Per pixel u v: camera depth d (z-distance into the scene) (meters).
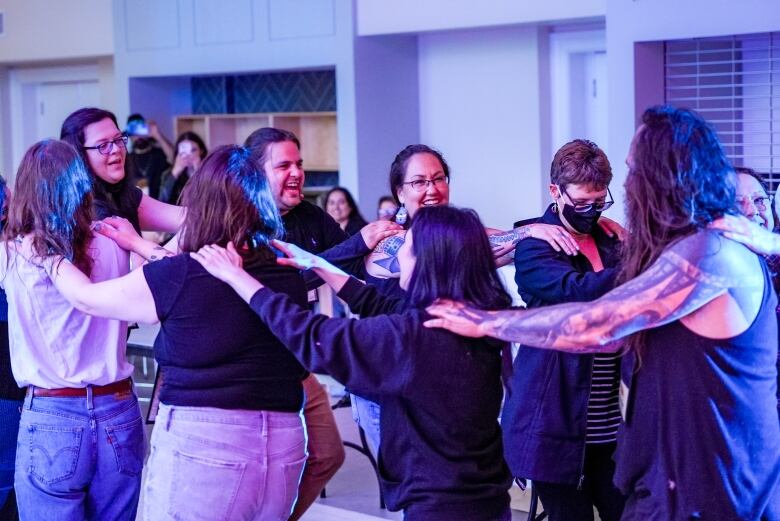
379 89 8.75
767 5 5.86
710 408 2.27
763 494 2.33
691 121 2.27
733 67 6.11
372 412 3.19
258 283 2.55
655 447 2.36
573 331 2.28
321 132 9.54
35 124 11.69
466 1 8.07
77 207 3.00
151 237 8.59
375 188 8.79
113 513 3.18
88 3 10.26
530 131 8.54
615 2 6.31
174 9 9.51
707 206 2.24
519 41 8.49
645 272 2.28
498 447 2.58
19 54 10.72
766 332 2.30
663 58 6.46
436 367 2.42
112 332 3.08
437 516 2.47
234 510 2.62
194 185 2.67
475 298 2.46
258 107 9.91
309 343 2.42
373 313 2.78
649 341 2.33
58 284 2.89
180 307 2.59
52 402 3.05
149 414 3.38
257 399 2.62
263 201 2.68
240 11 9.13
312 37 8.75
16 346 3.08
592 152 2.99
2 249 3.08
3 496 3.49
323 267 2.80
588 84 8.50
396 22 8.39
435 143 9.09
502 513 2.57
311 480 3.33
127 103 9.91
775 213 3.63
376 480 4.94
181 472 2.60
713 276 2.21
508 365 3.42
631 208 2.33
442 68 8.97
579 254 3.05
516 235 3.04
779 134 6.45
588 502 3.13
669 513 2.35
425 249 2.46
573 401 2.98
